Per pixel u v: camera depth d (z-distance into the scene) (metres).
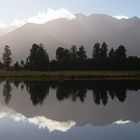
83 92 64.69
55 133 27.69
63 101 51.41
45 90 70.38
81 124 32.00
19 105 47.00
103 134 27.09
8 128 30.05
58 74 124.62
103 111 40.41
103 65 159.75
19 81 105.50
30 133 27.72
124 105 45.69
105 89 70.38
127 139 25.12
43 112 40.28
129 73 133.50
